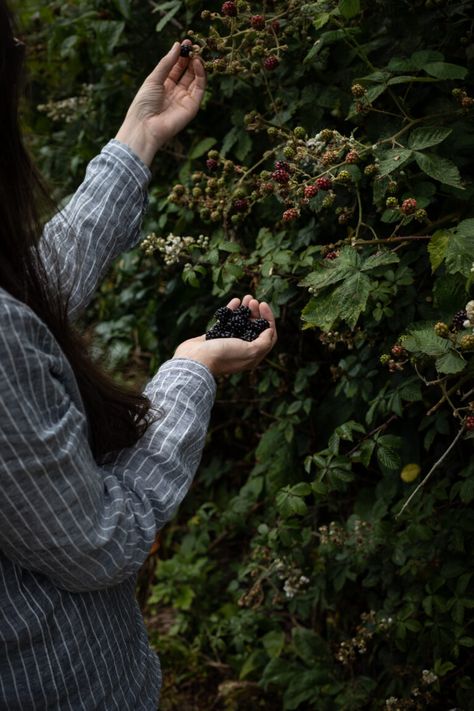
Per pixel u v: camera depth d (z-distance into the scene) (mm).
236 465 2723
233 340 1229
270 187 1650
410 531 1802
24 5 2830
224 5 1653
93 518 949
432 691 1943
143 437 1086
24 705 1016
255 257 1876
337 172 1627
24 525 907
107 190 1383
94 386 1063
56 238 1325
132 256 2545
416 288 1771
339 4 1558
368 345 1817
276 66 1700
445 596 1872
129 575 1021
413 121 1591
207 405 1152
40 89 2945
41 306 1026
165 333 2588
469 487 1714
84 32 2465
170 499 1062
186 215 2127
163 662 2486
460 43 1689
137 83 2367
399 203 1661
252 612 2373
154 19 2229
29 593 996
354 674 2168
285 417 2133
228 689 2324
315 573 2121
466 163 1613
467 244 1401
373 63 1774
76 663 1039
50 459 890
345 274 1495
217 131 2213
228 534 2719
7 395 862
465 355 1527
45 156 2818
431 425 1879
